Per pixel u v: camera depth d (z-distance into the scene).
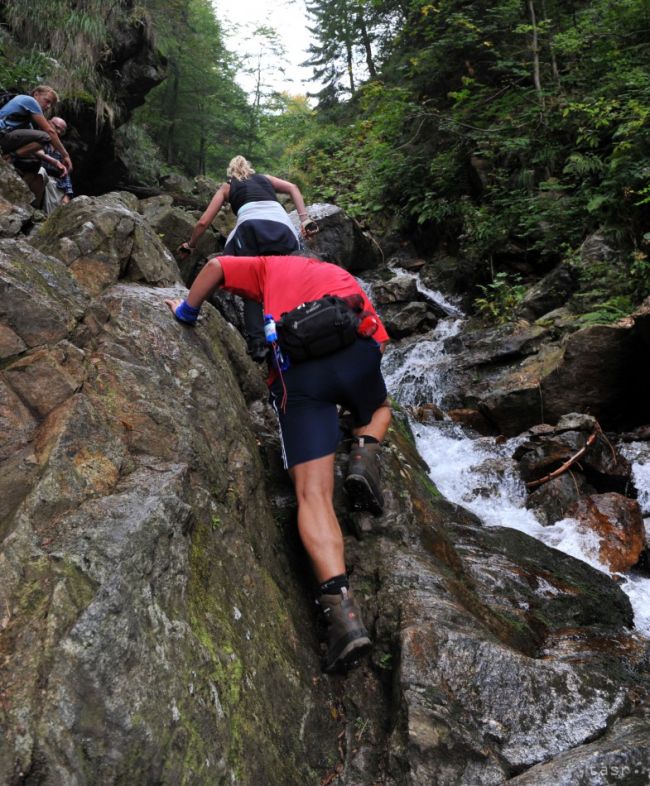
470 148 9.37
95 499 1.69
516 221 8.02
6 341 1.93
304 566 2.52
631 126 6.63
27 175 4.67
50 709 1.27
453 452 5.00
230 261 2.38
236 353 3.16
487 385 5.80
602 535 3.92
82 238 2.59
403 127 10.60
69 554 1.49
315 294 2.30
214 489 2.13
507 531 3.47
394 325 7.75
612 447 4.66
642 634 3.00
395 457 3.04
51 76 7.60
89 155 8.84
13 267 2.05
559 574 3.22
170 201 5.51
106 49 8.45
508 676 2.02
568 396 5.27
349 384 2.24
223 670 1.66
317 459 2.18
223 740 1.55
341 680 2.14
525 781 1.75
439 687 1.97
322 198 13.07
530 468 4.49
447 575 2.53
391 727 1.96
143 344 2.27
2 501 1.64
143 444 1.99
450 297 8.60
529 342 6.15
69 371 1.96
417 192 9.94
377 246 9.78
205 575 1.83
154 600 1.56
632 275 6.39
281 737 1.78
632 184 6.73
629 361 5.15
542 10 9.44
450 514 3.52
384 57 12.93
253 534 2.26
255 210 3.20
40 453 1.73
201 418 2.27
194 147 18.20
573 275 6.86
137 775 1.33
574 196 7.56
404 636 2.07
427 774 1.80
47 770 1.21
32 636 1.34
